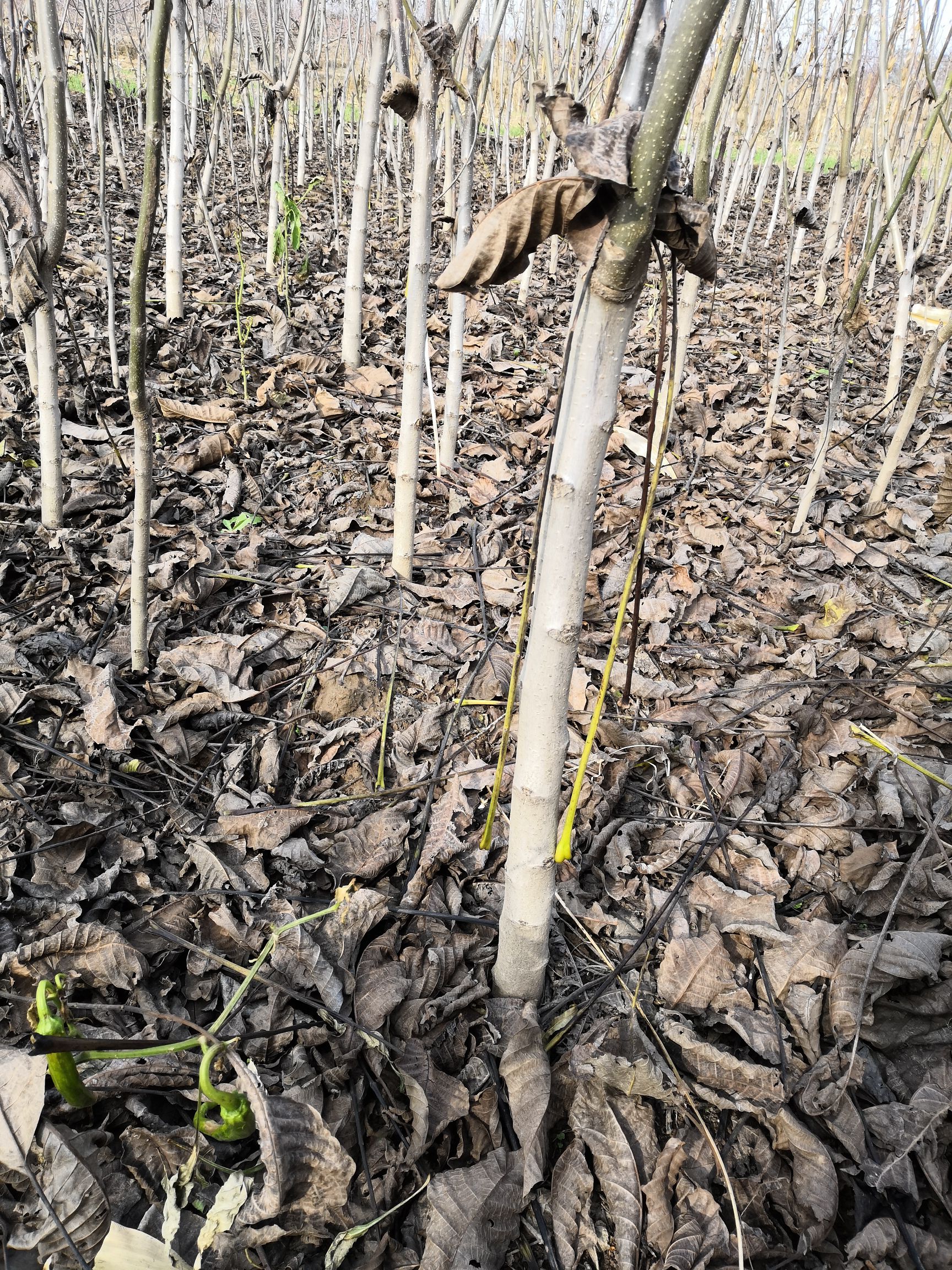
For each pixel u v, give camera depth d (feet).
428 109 6.94
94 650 7.20
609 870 5.99
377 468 10.85
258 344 13.89
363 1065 4.69
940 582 9.91
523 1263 4.09
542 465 11.49
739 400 14.44
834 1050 4.89
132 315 5.31
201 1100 3.89
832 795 6.59
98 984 4.85
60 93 6.43
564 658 3.94
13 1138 4.00
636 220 2.99
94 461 9.91
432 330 15.60
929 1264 4.13
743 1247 4.07
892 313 19.99
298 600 8.27
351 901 5.39
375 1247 4.00
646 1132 4.48
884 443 13.39
